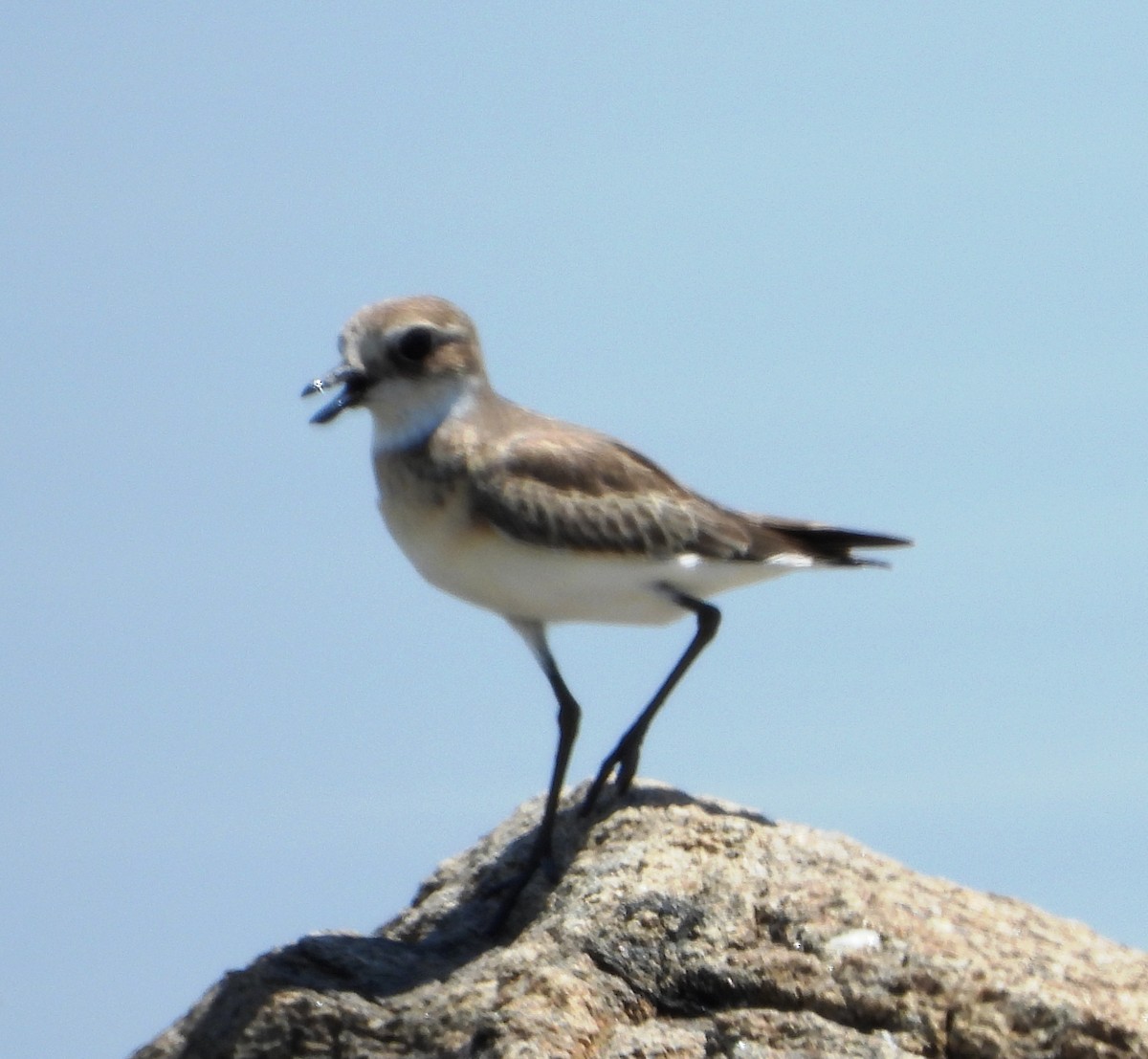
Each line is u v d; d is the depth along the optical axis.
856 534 16.72
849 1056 12.24
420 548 15.64
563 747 15.51
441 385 15.48
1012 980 12.70
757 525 16.31
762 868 14.01
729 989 12.99
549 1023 12.68
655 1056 12.44
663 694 15.82
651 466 16.05
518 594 15.50
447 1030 13.24
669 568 15.61
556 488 15.24
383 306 15.61
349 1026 13.49
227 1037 13.66
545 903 14.38
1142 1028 12.40
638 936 13.34
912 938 13.07
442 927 15.20
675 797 15.83
